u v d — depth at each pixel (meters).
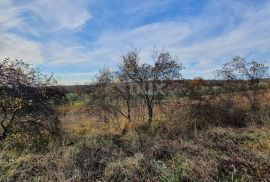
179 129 9.02
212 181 5.21
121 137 8.56
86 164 6.14
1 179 5.56
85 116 11.88
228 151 6.78
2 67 8.41
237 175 5.47
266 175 5.40
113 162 6.16
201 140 7.81
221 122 9.81
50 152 7.14
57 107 10.14
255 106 10.88
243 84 11.56
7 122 8.95
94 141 7.64
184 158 6.23
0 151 7.22
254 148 7.04
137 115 10.20
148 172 5.70
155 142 7.64
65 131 9.49
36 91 8.91
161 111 10.43
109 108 10.21
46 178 5.61
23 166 6.14
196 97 10.55
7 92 8.41
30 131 8.48
